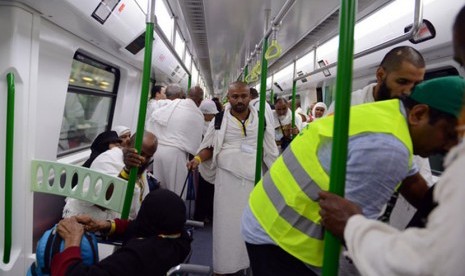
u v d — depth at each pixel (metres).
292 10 3.03
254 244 1.34
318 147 1.14
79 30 2.59
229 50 6.39
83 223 1.65
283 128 4.43
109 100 4.30
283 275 1.25
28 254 2.04
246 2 3.08
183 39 5.06
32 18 1.97
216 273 2.70
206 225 4.23
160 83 7.16
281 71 8.12
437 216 0.57
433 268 0.55
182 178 3.55
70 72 2.78
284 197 1.22
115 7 2.59
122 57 3.87
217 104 5.93
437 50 2.85
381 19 3.27
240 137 2.71
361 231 0.72
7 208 1.84
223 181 2.70
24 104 1.92
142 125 1.89
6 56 1.81
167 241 1.41
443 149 0.98
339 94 0.83
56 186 2.02
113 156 2.27
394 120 1.03
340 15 0.83
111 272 1.25
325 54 4.86
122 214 1.88
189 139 3.54
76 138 3.35
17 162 1.91
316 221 1.15
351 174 1.00
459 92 0.93
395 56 1.59
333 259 0.84
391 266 0.61
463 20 0.63
